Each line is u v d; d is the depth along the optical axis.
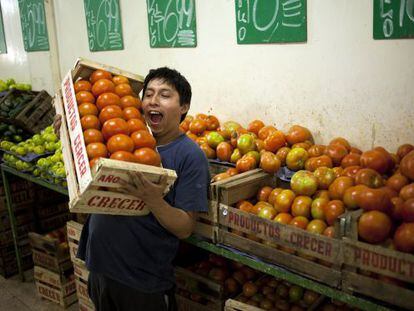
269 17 2.24
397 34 1.80
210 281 2.04
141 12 3.04
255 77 2.41
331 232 1.45
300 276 1.48
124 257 1.64
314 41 2.09
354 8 1.92
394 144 1.92
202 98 2.77
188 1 2.66
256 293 2.03
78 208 1.40
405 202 1.33
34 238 2.98
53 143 2.99
